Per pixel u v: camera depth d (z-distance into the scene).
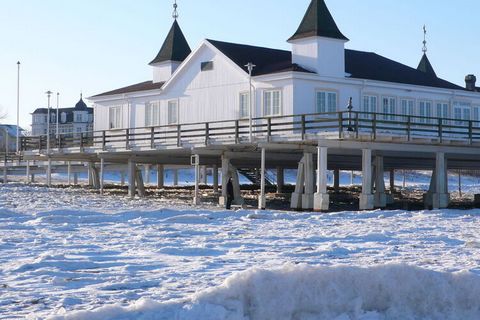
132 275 11.91
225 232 20.08
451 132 35.12
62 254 14.32
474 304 8.57
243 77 37.69
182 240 17.69
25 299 9.83
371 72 40.12
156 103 43.16
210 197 40.81
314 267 8.11
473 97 44.56
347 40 37.53
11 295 10.12
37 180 70.75
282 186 48.88
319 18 37.00
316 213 28.27
